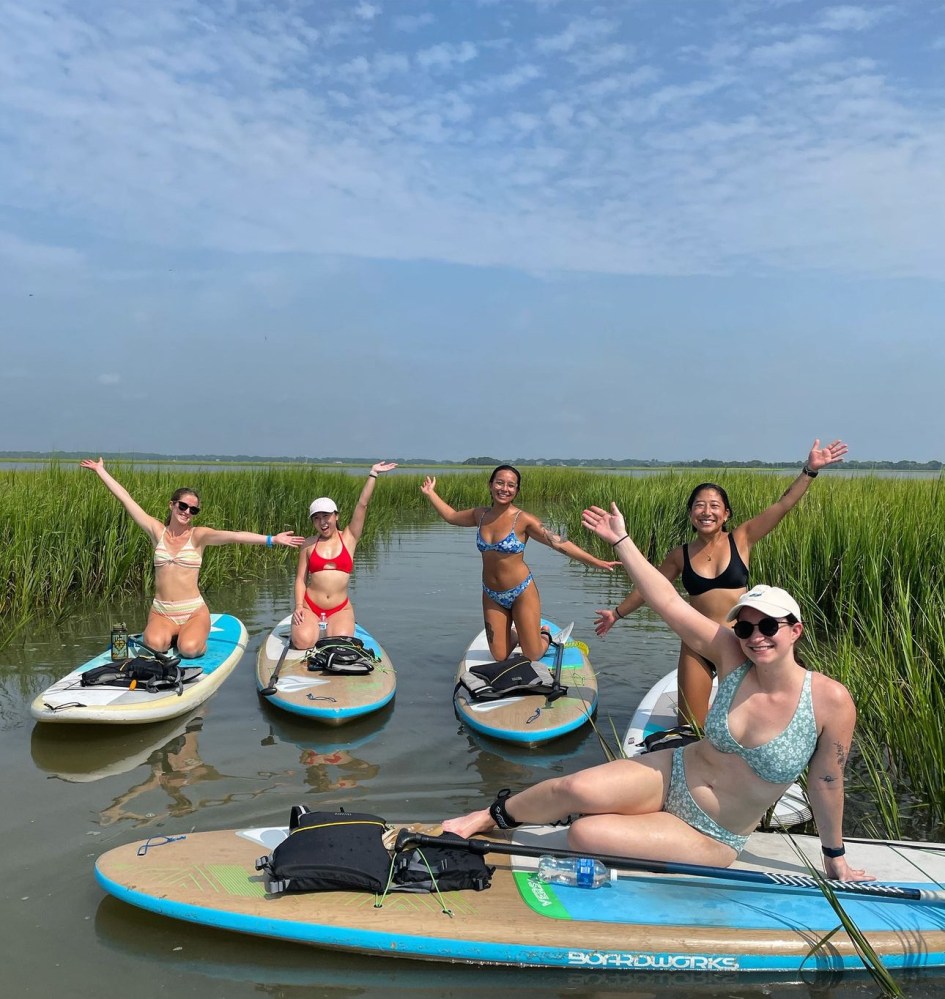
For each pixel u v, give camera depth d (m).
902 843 3.91
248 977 3.07
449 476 34.47
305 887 3.42
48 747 5.36
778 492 13.53
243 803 4.52
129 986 2.97
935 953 3.21
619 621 9.49
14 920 3.36
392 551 15.96
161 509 11.42
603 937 3.19
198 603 7.25
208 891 3.42
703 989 3.10
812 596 8.59
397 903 3.38
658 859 3.58
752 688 3.38
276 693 6.21
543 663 6.82
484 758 5.30
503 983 3.11
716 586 5.26
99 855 3.91
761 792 3.42
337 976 3.11
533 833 3.98
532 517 6.73
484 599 7.04
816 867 3.69
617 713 6.24
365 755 5.32
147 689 6.06
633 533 14.25
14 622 8.70
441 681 7.04
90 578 10.20
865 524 8.96
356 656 6.88
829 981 3.16
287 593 10.96
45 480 11.94
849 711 3.23
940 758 4.30
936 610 6.20
